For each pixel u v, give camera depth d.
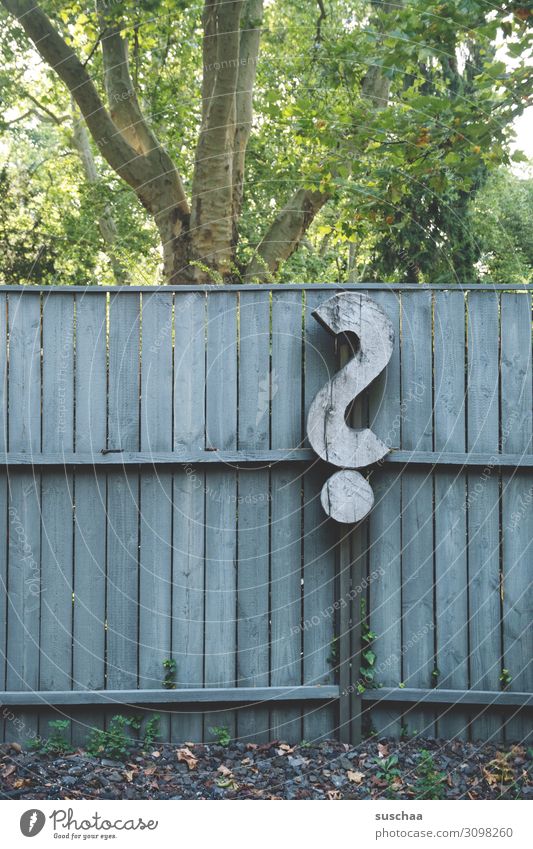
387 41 7.15
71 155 14.78
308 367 4.77
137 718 4.78
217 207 8.46
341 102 8.89
